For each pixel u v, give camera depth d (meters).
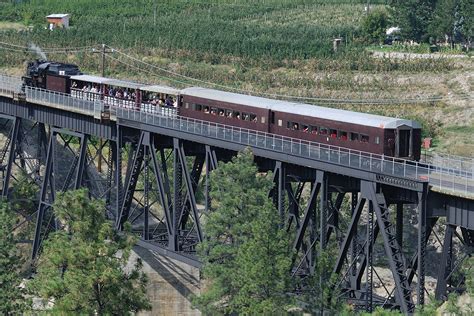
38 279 103.19
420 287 89.81
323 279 94.38
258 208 100.44
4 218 119.69
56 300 97.69
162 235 121.94
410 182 90.50
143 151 121.50
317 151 101.56
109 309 96.50
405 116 196.62
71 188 154.38
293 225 110.44
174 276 127.44
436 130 190.25
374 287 130.38
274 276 94.69
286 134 111.06
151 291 127.12
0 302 110.19
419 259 90.06
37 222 137.25
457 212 89.69
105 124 129.62
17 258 116.25
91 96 142.00
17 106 148.88
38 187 151.88
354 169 95.62
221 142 110.12
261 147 106.62
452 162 113.81
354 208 101.56
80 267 96.38
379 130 101.12
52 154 139.50
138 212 144.25
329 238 106.56
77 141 168.50
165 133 116.38
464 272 92.69
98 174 154.50
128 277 99.50
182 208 117.38
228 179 103.56
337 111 107.88
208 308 103.25
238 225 101.12
